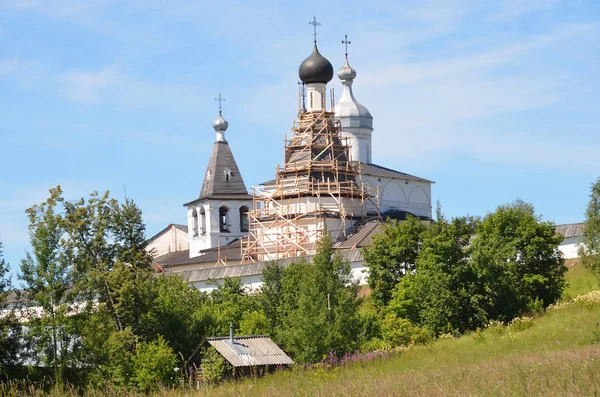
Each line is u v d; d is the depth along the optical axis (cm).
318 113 11575
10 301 6412
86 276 5966
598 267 7212
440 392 3012
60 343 5584
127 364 5375
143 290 6053
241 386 3812
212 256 12312
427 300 6375
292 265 6931
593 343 4344
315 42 11994
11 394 3856
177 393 3894
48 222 5956
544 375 3088
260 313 6425
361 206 11131
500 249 6712
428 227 7194
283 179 11269
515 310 6375
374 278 7281
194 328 6178
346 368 4778
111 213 6425
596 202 7338
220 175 14088
